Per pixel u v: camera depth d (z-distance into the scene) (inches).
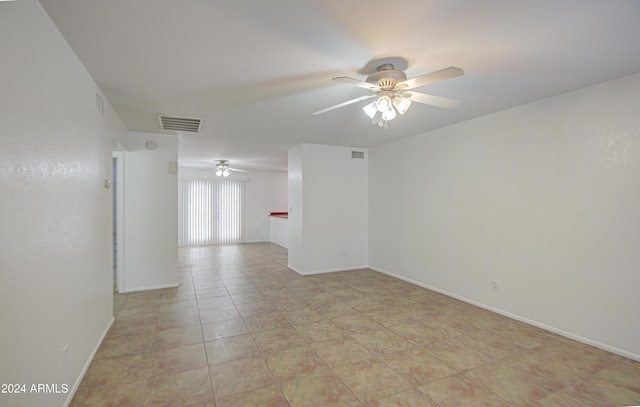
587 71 91.0
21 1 51.6
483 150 138.5
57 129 66.4
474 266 143.4
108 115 114.0
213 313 134.0
